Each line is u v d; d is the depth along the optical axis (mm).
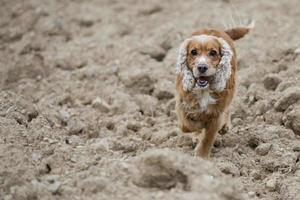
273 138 12234
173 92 14844
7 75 16531
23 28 20844
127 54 17531
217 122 11836
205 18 19797
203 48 11500
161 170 9391
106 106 14109
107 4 23156
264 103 13484
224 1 21984
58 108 14078
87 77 16125
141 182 9469
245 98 14086
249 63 15906
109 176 9805
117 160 10344
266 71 15211
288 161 11312
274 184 10625
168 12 21484
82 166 10555
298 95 13000
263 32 18062
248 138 12414
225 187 9016
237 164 11477
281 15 19734
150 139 12781
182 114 12047
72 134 12805
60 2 23594
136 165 9719
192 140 12508
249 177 11016
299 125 12445
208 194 8797
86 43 18844
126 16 21453
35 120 12422
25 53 18594
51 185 9805
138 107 14211
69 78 16125
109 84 15672
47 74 16812
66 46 18828
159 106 14430
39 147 11258
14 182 9898
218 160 11547
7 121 11781
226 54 11555
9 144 10859
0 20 22000
